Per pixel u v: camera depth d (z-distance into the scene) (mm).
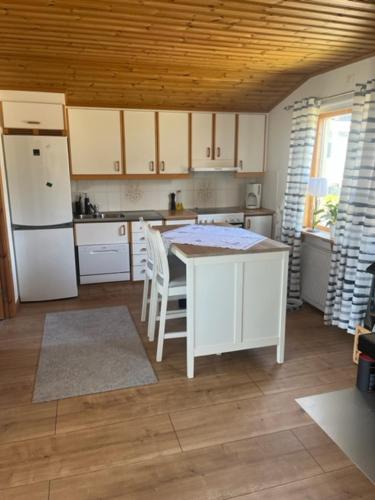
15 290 4020
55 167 4012
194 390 2572
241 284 2686
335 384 2639
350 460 1972
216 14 2600
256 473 1885
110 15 2588
